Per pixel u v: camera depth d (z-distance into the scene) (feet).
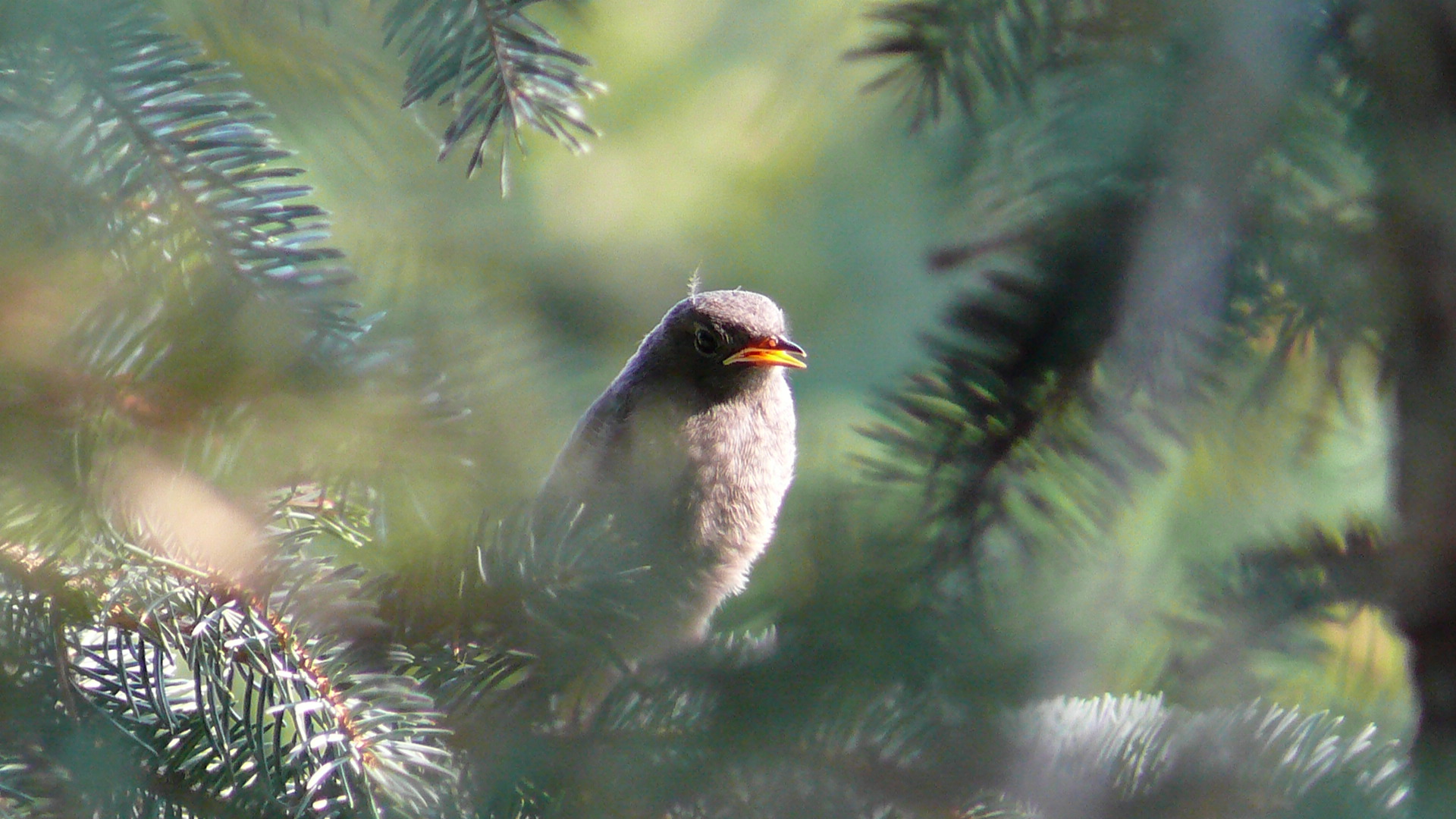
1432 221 11.23
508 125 12.59
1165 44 12.43
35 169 12.53
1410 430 11.87
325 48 12.72
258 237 12.55
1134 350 12.48
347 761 12.53
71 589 12.53
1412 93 11.10
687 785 12.53
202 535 12.54
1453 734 11.62
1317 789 12.50
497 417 12.65
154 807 12.54
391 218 12.83
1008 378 12.52
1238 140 12.00
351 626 12.57
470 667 12.58
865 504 12.52
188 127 12.55
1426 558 11.78
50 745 12.54
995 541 12.51
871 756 12.47
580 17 12.60
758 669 12.17
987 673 11.46
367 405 12.54
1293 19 11.80
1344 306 12.43
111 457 12.52
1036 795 12.32
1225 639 12.55
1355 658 12.62
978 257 12.53
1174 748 12.53
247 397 12.53
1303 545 12.55
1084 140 12.48
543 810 12.55
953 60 12.56
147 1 12.57
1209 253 12.26
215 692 12.55
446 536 12.58
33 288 12.51
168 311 12.53
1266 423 12.60
